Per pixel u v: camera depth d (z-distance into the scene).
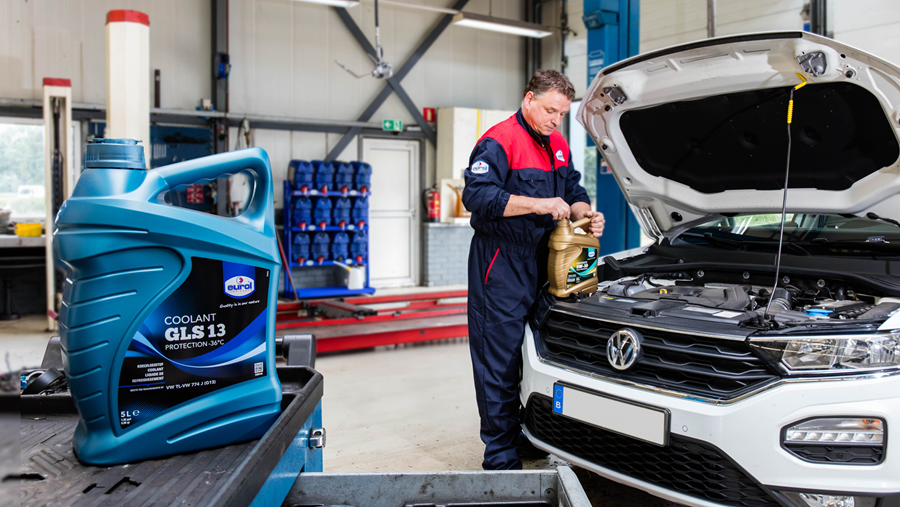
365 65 8.01
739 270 2.24
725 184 2.48
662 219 2.75
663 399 1.69
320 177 7.17
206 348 1.08
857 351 1.50
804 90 1.97
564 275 2.16
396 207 8.42
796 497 1.51
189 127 6.92
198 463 1.03
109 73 4.62
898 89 1.73
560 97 2.15
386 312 5.55
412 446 2.93
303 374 1.45
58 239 0.94
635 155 2.54
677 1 7.38
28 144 6.54
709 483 1.63
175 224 1.01
